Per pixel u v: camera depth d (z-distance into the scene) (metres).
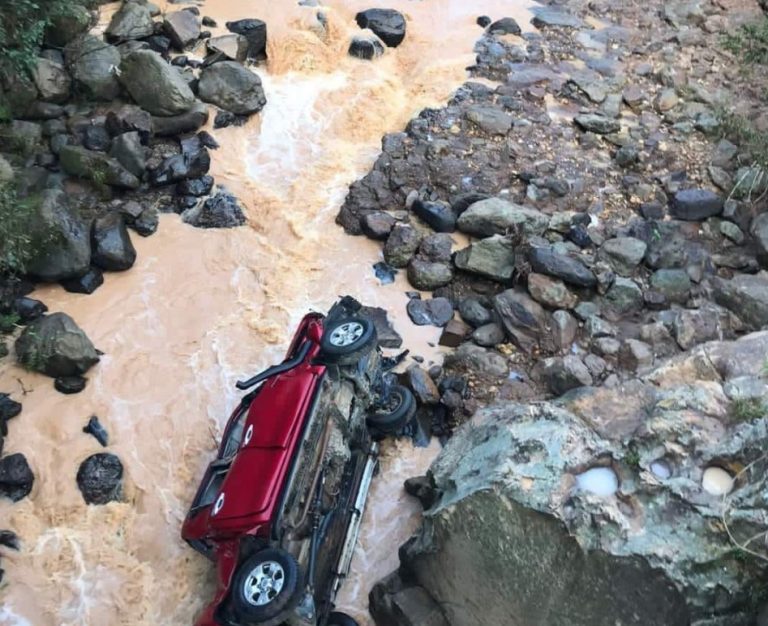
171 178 9.60
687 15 12.41
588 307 8.49
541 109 10.65
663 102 10.71
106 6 11.45
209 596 7.05
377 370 7.45
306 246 9.29
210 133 10.27
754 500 5.31
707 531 5.38
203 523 6.56
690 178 9.72
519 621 6.04
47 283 8.72
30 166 9.46
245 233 9.41
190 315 8.69
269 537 6.17
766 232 8.95
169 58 10.90
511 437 6.14
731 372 6.43
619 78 11.16
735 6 12.59
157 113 10.04
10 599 6.84
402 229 9.13
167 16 11.19
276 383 6.98
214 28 11.40
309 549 6.38
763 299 8.31
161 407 7.98
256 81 10.51
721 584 5.27
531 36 11.99
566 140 10.21
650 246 8.95
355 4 12.21
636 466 5.73
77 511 7.27
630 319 8.52
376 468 7.51
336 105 10.82
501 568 5.92
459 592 6.30
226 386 8.20
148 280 8.91
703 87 11.01
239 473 6.48
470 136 10.20
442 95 10.86
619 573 5.45
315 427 6.71
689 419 5.84
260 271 9.06
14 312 8.37
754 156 9.83
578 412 6.27
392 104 10.91
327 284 8.97
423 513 6.89
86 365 7.99
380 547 7.19
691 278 8.78
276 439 6.50
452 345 8.41
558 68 11.36
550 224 9.02
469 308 8.58
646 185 9.65
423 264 8.91
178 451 7.75
